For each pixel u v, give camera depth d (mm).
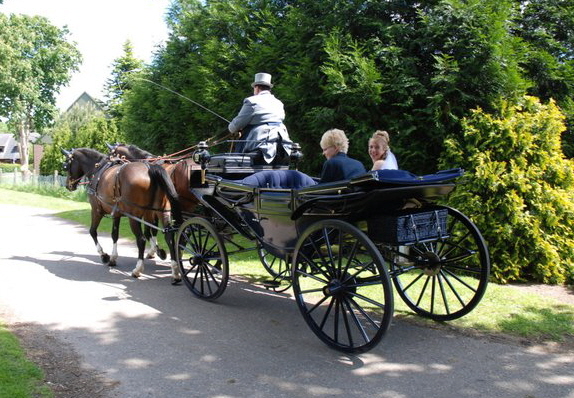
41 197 24328
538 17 9016
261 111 6109
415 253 5234
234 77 10742
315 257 4785
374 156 5520
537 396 3578
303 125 9023
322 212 4516
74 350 4406
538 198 6840
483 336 4758
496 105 7250
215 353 4367
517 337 4738
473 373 3955
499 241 6734
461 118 7504
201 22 11977
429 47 7742
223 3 11305
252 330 4957
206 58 10836
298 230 4828
